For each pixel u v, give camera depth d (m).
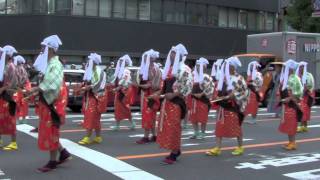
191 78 10.41
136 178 9.14
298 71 13.55
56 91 9.36
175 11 38.78
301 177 9.50
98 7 34.62
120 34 35.53
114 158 10.97
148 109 13.05
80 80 21.88
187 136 14.65
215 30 41.28
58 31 32.88
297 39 26.25
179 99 10.39
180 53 10.40
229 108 11.37
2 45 33.47
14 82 11.68
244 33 43.25
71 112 22.28
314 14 22.92
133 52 36.19
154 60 13.16
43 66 9.40
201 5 40.44
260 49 27.09
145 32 36.91
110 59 35.12
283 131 12.52
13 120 11.70
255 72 18.16
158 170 9.86
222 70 11.37
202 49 40.44
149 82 13.05
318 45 26.91
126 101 15.59
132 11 36.31
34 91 9.88
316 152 12.18
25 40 32.91
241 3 43.00
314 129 16.81
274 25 45.78
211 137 14.53
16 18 33.12
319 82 27.05
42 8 32.72
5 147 12.09
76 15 33.53
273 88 20.75
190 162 10.73
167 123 10.40
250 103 18.02
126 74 15.43
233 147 12.71
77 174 9.38
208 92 14.12
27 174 9.33
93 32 34.22
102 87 12.80
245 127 17.09
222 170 9.99
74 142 13.12
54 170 9.66
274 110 20.38
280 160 11.10
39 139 9.47
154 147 12.49
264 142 13.66
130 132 15.32
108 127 16.58
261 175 9.62
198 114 14.13
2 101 11.57
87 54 33.84
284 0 47.47
